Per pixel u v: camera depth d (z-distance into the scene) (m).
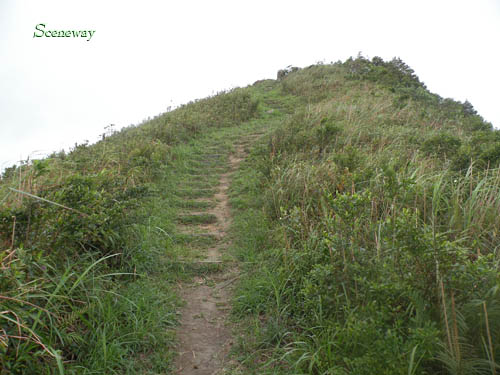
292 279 3.84
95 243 4.09
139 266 4.25
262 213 6.09
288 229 4.73
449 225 3.73
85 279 3.31
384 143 7.80
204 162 10.38
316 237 4.06
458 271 2.43
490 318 2.29
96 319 3.03
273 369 2.81
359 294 2.80
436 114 13.10
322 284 3.09
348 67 25.59
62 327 2.72
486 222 3.87
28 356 2.33
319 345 2.79
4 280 2.39
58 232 3.28
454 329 2.18
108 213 4.09
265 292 3.89
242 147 11.73
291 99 19.81
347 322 2.53
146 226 5.36
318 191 5.39
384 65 25.38
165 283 4.20
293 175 6.47
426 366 2.30
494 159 5.64
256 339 3.22
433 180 4.99
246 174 8.89
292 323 3.37
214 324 3.58
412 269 2.68
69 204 3.60
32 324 2.59
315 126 9.89
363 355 2.40
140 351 3.01
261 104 18.81
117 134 12.67
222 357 3.06
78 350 2.76
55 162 5.56
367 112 11.59
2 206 3.48
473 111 17.23
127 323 3.22
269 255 4.75
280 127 11.27
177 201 7.34
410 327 2.44
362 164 6.09
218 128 14.57
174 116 14.48
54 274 3.13
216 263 4.83
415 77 24.27
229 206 7.25
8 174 4.22
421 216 4.22
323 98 18.19
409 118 11.30
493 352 2.23
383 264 2.78
